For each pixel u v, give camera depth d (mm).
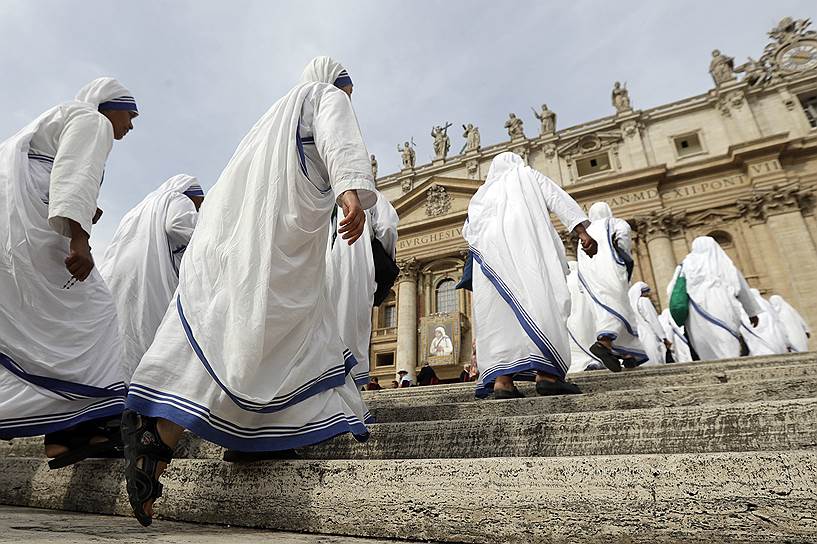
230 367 1762
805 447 1777
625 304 5695
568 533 1358
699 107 29156
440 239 32250
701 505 1267
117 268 3549
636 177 27969
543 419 2213
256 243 1915
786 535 1173
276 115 2166
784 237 24375
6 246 2348
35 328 2379
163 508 1968
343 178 1935
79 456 2340
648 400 2850
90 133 2467
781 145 25547
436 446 2326
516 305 3627
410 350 30000
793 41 28641
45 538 1146
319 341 2115
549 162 31391
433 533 1499
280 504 1749
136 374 1753
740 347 7535
